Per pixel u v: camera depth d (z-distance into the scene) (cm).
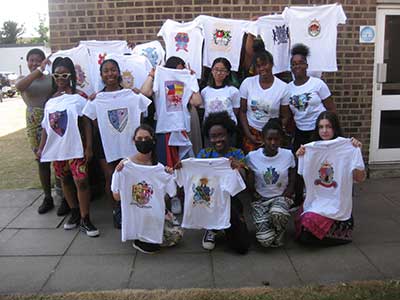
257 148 475
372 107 621
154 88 467
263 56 455
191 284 342
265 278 348
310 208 405
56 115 428
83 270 367
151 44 538
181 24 525
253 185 422
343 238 404
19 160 802
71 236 438
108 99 444
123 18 584
